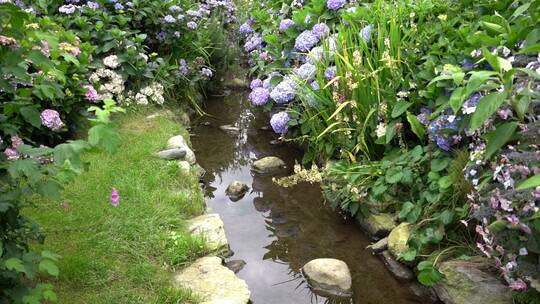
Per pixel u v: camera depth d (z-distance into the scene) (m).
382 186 3.29
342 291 2.88
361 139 3.69
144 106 4.79
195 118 5.59
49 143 3.87
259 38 5.90
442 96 3.17
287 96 4.42
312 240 3.44
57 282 2.47
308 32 4.63
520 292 2.35
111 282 2.52
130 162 3.72
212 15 6.96
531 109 2.29
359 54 3.84
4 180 1.97
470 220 2.79
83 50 4.36
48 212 3.00
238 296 2.53
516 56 2.71
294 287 2.96
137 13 5.25
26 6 4.63
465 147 2.98
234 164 4.60
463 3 3.79
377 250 3.15
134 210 3.10
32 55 2.01
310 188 4.05
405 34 3.91
